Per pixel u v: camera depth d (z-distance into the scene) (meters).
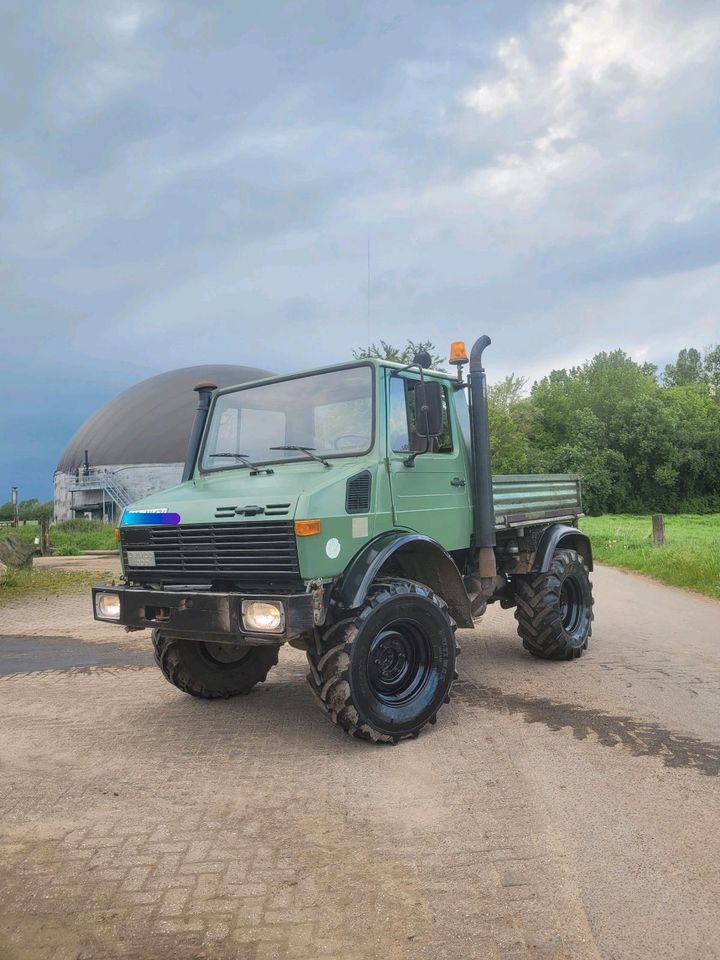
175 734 5.02
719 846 3.23
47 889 3.02
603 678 6.25
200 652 5.75
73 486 62.09
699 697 5.60
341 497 4.74
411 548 5.27
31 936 2.70
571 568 7.05
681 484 64.44
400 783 4.06
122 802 3.88
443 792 3.90
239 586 4.83
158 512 5.15
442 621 5.02
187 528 4.97
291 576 4.52
